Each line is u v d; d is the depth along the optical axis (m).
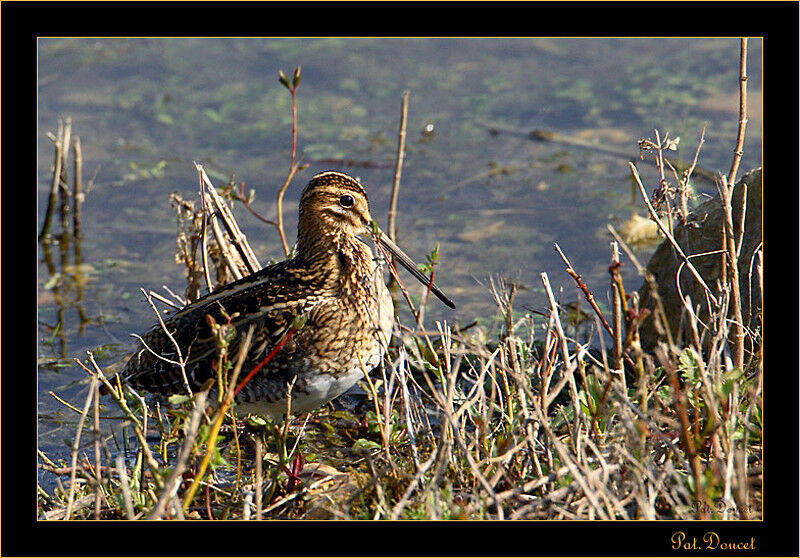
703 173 15.20
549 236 14.49
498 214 15.10
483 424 8.16
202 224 11.41
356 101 18.78
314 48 21.03
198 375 9.52
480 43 21.30
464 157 16.73
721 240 10.67
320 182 9.75
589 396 8.25
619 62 20.06
